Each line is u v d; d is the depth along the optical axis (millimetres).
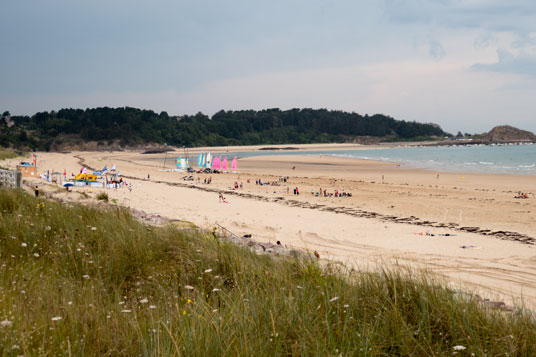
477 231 24641
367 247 18828
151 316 4453
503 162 109312
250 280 6055
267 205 35156
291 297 4883
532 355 4012
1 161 93812
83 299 5121
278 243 15211
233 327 4086
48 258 7246
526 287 12164
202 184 57219
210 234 10602
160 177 70125
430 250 18578
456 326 4418
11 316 3992
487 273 14117
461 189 50625
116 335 4027
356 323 4461
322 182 61469
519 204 37250
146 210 27266
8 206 11953
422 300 4949
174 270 6961
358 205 36469
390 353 4086
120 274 6676
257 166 106250
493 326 4441
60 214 10445
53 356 3475
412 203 37969
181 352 3551
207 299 5574
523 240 21891
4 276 5672
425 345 4129
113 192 38844
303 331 4074
